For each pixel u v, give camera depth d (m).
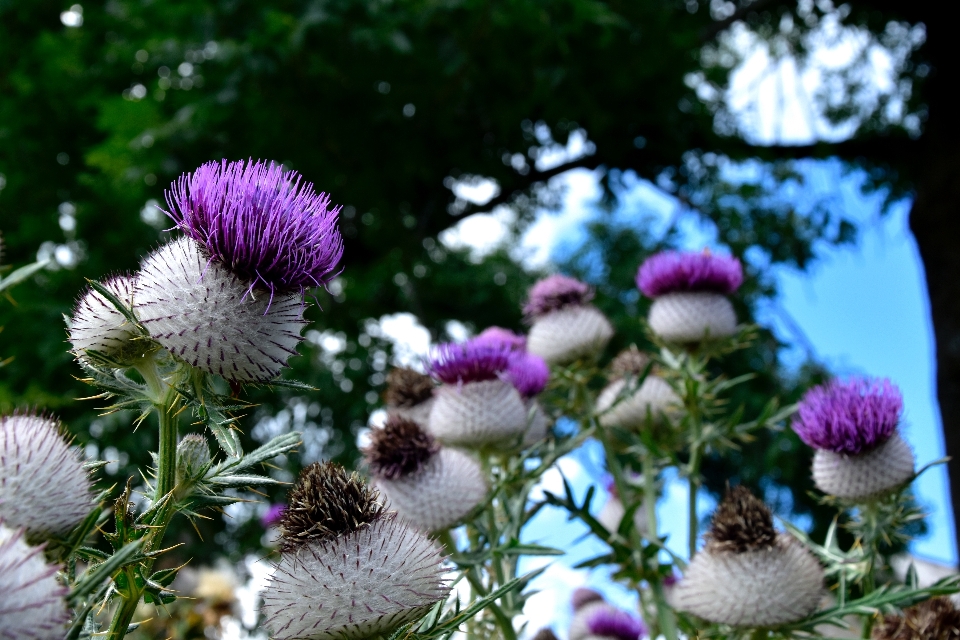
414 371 0.64
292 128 1.45
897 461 0.49
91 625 0.32
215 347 0.34
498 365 0.57
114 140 1.29
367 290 1.82
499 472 0.56
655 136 1.84
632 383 0.64
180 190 0.36
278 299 0.36
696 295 0.64
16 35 1.56
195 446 0.37
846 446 0.49
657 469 0.63
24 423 0.32
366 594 0.35
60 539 0.31
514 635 0.46
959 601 0.52
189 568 0.89
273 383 0.36
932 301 1.64
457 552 0.47
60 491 0.31
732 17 1.79
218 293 0.34
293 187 0.37
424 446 0.48
